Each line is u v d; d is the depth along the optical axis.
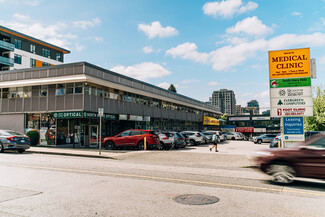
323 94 37.78
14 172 9.17
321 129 37.53
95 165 11.41
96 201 5.64
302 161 7.32
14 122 25.25
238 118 80.62
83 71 22.66
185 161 13.48
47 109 23.86
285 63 12.73
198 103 56.34
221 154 16.50
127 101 29.94
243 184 7.50
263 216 4.73
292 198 5.99
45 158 14.13
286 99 12.57
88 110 23.03
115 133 28.52
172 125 42.81
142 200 5.73
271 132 69.25
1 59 48.84
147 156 15.40
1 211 4.93
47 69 24.31
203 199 5.85
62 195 6.11
